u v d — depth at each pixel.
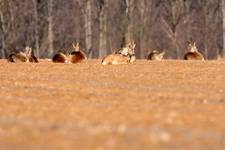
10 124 26.14
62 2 130.00
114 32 129.50
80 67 56.16
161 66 56.91
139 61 64.38
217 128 25.41
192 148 21.86
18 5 121.75
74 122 26.41
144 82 43.69
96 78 46.44
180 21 128.38
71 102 33.00
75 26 129.62
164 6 129.62
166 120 26.88
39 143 22.53
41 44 123.50
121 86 41.09
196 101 33.53
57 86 41.03
